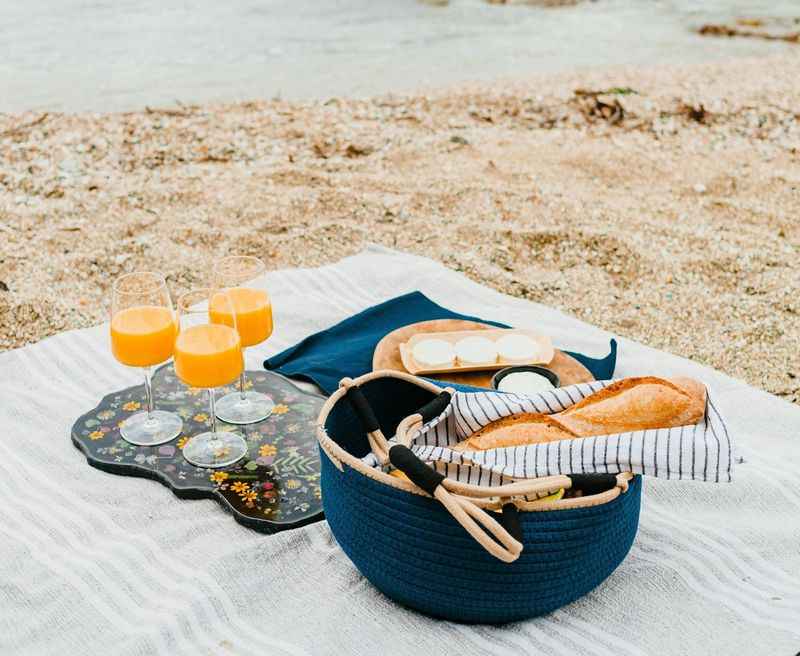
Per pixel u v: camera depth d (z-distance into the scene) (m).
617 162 2.89
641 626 1.22
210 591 1.24
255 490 1.37
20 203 2.50
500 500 1.13
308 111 3.40
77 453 1.46
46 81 3.81
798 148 3.05
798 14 5.86
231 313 1.41
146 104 3.54
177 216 2.45
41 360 1.70
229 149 2.96
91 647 1.19
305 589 1.27
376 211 2.51
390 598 1.25
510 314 1.89
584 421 1.22
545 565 1.15
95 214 2.45
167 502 1.38
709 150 3.03
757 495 1.42
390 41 4.77
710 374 1.70
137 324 1.37
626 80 3.88
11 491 1.40
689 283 2.20
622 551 1.21
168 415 1.49
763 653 1.18
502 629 1.21
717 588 1.27
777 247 2.35
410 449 1.18
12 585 1.26
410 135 3.13
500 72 4.18
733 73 4.05
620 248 2.33
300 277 1.99
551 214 2.49
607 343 1.79
